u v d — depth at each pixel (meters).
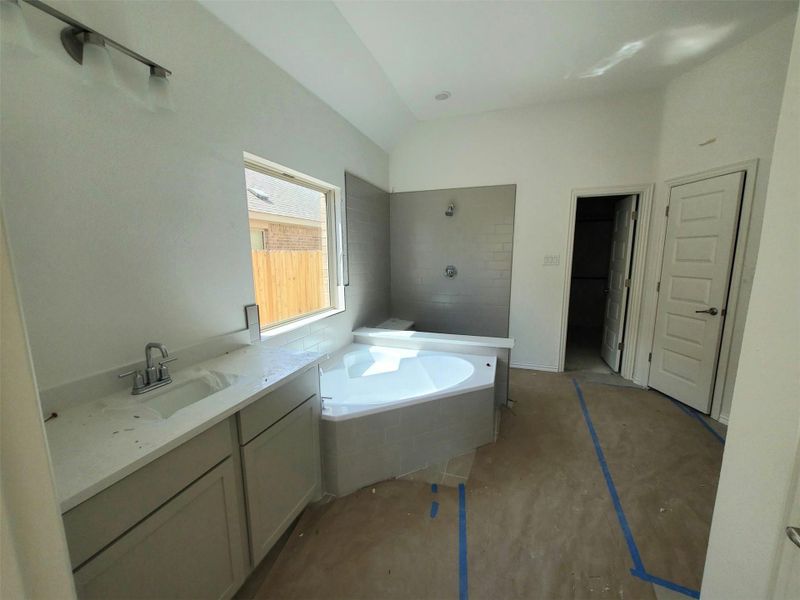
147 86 1.33
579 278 5.84
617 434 2.37
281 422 1.41
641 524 1.58
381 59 2.47
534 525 1.58
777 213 0.54
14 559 0.32
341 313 2.98
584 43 2.30
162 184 1.42
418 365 2.86
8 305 0.31
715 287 2.52
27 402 0.33
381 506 1.71
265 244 2.18
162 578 0.94
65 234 1.12
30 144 1.02
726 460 0.67
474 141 3.56
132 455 0.85
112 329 1.26
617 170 3.15
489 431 2.27
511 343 2.81
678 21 2.08
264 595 1.27
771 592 0.58
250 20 1.73
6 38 0.88
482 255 3.71
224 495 1.14
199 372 1.48
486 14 2.01
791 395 0.54
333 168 2.74
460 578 1.33
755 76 2.23
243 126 1.83
